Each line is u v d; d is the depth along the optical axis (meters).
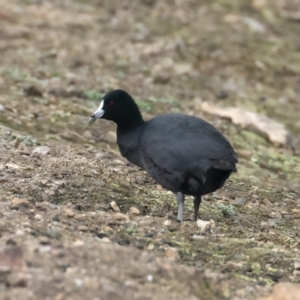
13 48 21.95
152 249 9.67
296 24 29.48
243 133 18.48
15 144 13.91
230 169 10.23
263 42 26.27
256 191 14.14
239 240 10.53
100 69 21.38
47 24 24.09
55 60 21.55
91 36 23.67
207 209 12.25
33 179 11.86
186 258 9.59
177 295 7.97
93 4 26.66
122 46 23.33
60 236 9.23
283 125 19.23
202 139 10.68
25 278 7.66
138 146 11.35
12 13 24.61
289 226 12.09
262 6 30.19
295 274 9.53
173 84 21.42
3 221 9.48
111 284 7.89
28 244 8.63
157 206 11.84
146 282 8.14
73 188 11.81
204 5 28.86
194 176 10.63
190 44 24.39
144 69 21.84
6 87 18.67
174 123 11.05
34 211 10.30
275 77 23.62
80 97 18.91
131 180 13.06
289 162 17.23
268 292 8.74
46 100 18.20
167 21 26.28
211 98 21.08
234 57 24.17
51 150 14.09
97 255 8.62
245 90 22.28
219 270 9.34
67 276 7.88
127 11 26.55
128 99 11.60
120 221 10.57
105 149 15.31
